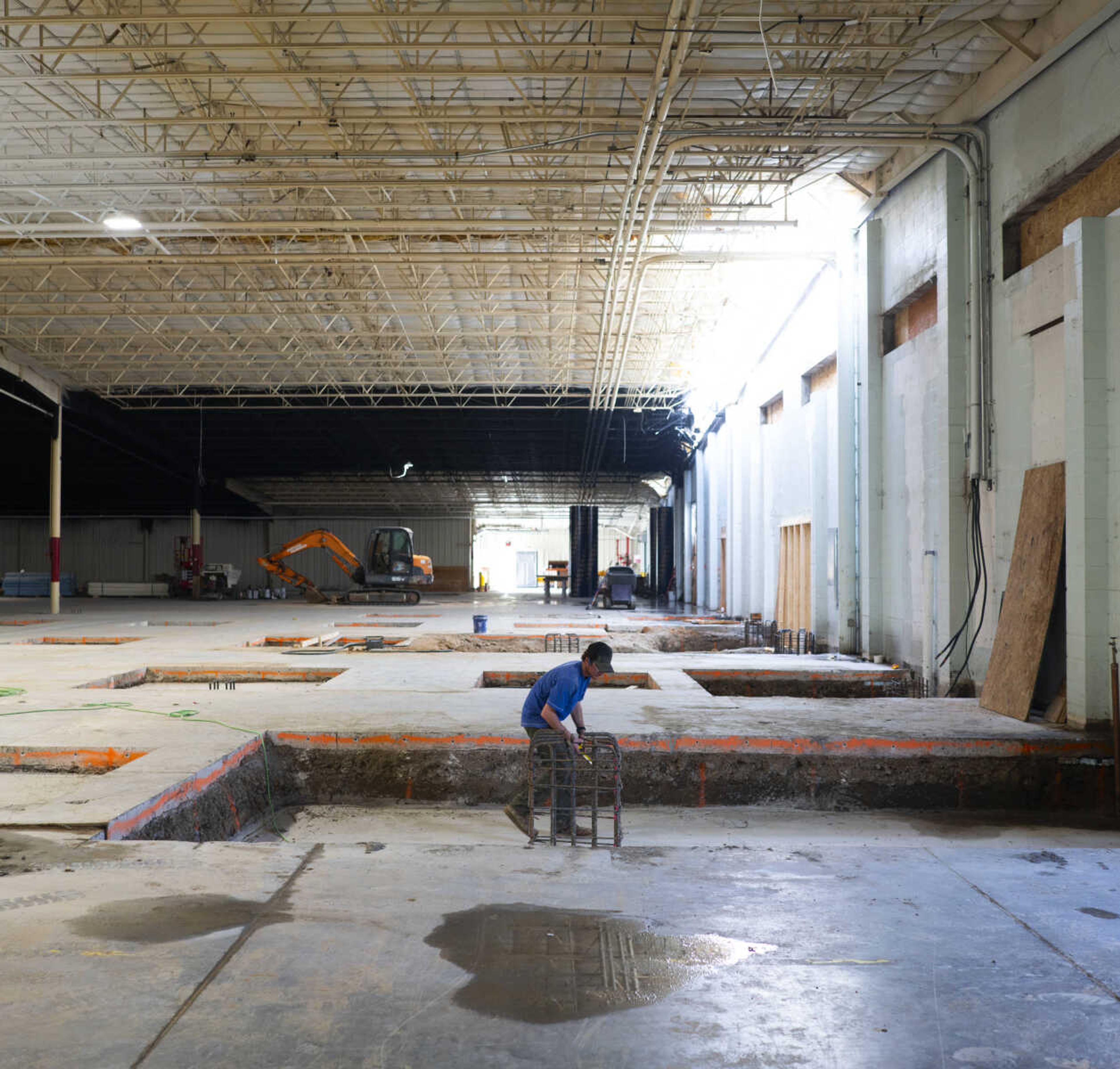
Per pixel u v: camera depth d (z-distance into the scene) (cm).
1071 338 882
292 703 1056
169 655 1653
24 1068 294
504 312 2297
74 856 518
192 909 436
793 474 2080
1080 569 877
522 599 4541
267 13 1032
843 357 1577
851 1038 320
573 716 639
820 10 1009
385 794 862
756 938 410
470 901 452
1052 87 989
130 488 4616
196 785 714
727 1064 303
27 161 1363
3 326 2475
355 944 397
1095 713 875
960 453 1183
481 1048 311
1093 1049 316
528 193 1595
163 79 1100
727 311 2281
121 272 2086
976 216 1141
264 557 3888
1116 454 848
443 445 3959
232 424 3628
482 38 1102
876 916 440
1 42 1100
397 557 3734
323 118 1225
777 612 2209
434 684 1232
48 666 1448
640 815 820
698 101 1230
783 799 848
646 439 3928
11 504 4828
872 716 980
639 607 3778
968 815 826
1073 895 474
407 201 1633
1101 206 930
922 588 1326
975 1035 324
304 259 1783
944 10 976
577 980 364
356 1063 300
